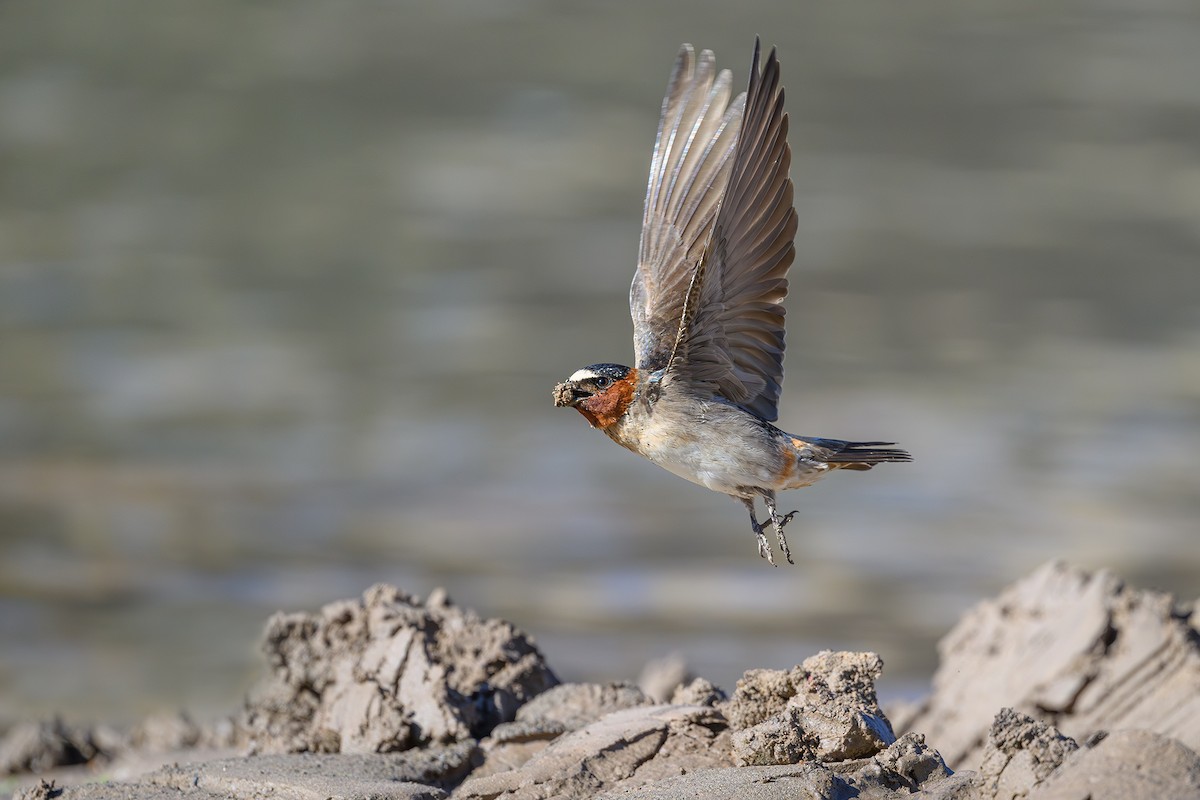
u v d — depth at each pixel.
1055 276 41.22
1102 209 49.00
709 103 10.09
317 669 10.99
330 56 76.19
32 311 38.97
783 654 20.09
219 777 9.23
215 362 34.84
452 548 24.44
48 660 20.19
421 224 48.06
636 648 20.52
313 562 23.91
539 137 60.78
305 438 29.84
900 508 25.88
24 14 83.19
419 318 38.09
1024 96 67.62
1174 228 46.56
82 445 29.31
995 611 14.35
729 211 8.84
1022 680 13.35
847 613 21.64
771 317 9.43
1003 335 35.69
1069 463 27.64
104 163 57.22
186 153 58.94
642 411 9.45
